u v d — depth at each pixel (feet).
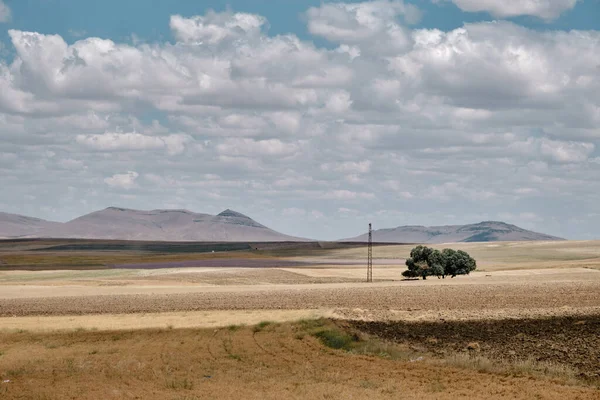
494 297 278.67
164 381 102.68
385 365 117.91
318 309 236.63
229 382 101.91
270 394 90.89
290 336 160.76
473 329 177.17
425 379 102.68
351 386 97.40
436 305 250.98
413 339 160.97
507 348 142.72
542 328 175.01
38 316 234.79
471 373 108.06
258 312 226.38
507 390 92.89
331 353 134.72
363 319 201.26
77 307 266.77
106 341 156.87
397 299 279.90
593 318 192.85
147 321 195.83
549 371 109.81
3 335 167.84
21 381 104.12
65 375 109.81
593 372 112.27
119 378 106.83
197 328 177.06
